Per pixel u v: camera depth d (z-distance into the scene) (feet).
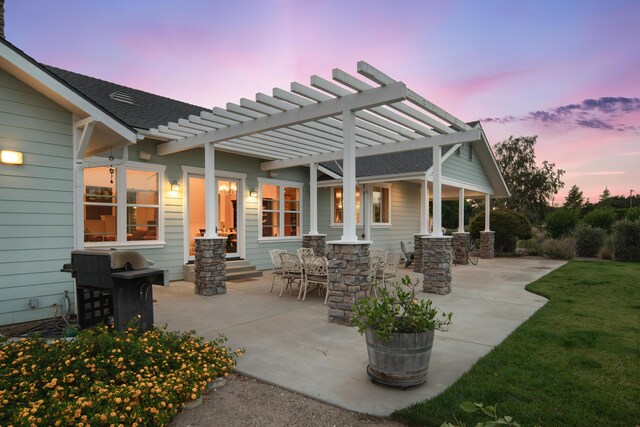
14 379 9.46
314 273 21.93
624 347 13.58
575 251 48.26
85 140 17.63
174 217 28.91
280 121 20.25
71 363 10.09
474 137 23.47
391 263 24.58
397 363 10.25
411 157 42.39
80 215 18.11
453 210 107.86
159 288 25.85
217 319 17.76
